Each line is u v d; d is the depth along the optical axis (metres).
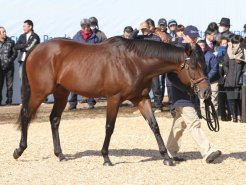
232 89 16.88
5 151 12.59
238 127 15.48
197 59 10.69
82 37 18.55
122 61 10.87
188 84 10.83
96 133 14.90
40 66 11.41
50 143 13.52
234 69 16.72
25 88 11.66
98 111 19.16
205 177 10.14
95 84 11.02
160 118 17.16
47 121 17.20
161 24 17.81
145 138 14.06
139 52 10.87
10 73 20.31
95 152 12.47
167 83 17.28
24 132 11.62
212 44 17.62
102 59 10.99
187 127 11.16
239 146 12.99
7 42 20.00
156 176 10.20
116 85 10.84
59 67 11.33
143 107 11.09
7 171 10.72
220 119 17.41
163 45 10.90
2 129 15.72
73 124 16.39
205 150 11.05
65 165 11.19
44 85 11.43
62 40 11.53
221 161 11.39
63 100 11.78
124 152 12.40
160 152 11.05
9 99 20.58
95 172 10.55
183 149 12.63
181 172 10.50
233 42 16.77
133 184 9.68
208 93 10.69
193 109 11.05
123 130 15.23
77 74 11.12
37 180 10.02
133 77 10.82
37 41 19.77
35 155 12.21
